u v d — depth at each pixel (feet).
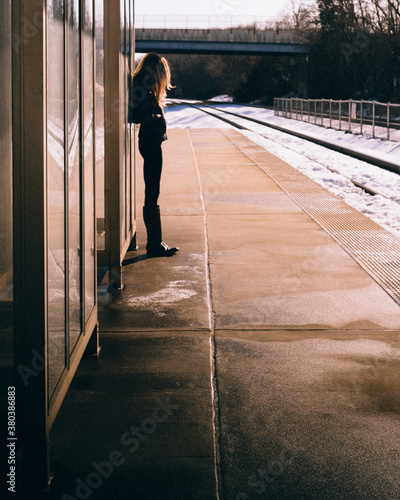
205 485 7.84
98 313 14.48
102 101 15.44
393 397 10.29
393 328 13.47
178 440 8.90
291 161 49.19
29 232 6.93
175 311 14.62
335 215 26.07
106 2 15.17
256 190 32.22
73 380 10.88
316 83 189.98
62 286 8.25
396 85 163.02
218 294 15.92
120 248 16.15
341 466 8.29
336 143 68.13
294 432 9.16
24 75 6.71
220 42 214.69
